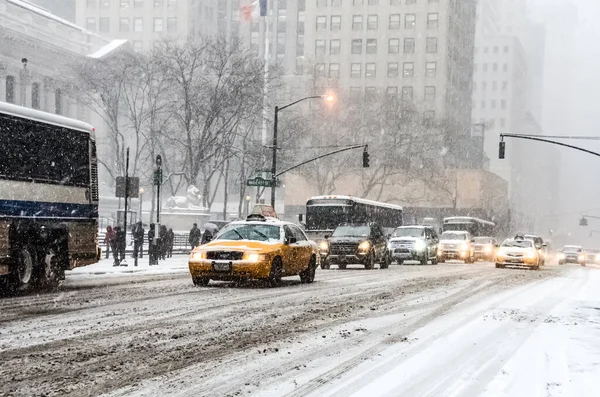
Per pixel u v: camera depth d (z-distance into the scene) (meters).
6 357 11.45
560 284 33.94
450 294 25.77
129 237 77.31
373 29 164.88
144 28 165.50
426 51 162.38
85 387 9.43
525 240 53.12
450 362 11.77
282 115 105.19
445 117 138.38
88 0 167.12
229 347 12.91
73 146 25.75
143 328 15.07
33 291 24.02
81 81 104.31
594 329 16.31
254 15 104.94
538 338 14.70
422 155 115.44
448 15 162.88
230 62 99.31
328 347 13.15
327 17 167.00
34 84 105.88
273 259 26.12
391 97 116.31
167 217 81.31
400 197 131.38
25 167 23.12
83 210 26.23
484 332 15.62
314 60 143.38
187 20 164.50
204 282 26.58
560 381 10.22
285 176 133.12
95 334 14.09
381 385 9.84
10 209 22.38
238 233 27.56
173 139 89.56
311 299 22.34
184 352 12.27
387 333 15.18
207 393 9.21
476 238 71.94
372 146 112.62
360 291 26.03
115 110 93.19
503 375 10.67
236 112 87.94
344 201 59.06
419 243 55.38
